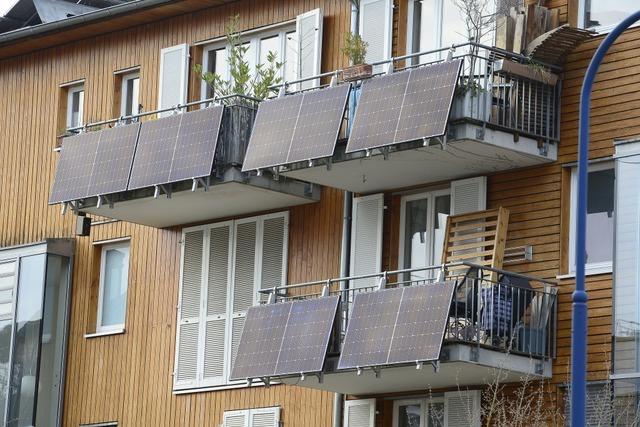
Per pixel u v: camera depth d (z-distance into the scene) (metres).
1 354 49.12
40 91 51.56
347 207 42.72
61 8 54.09
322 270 43.00
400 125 38.03
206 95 47.19
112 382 47.31
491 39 40.28
